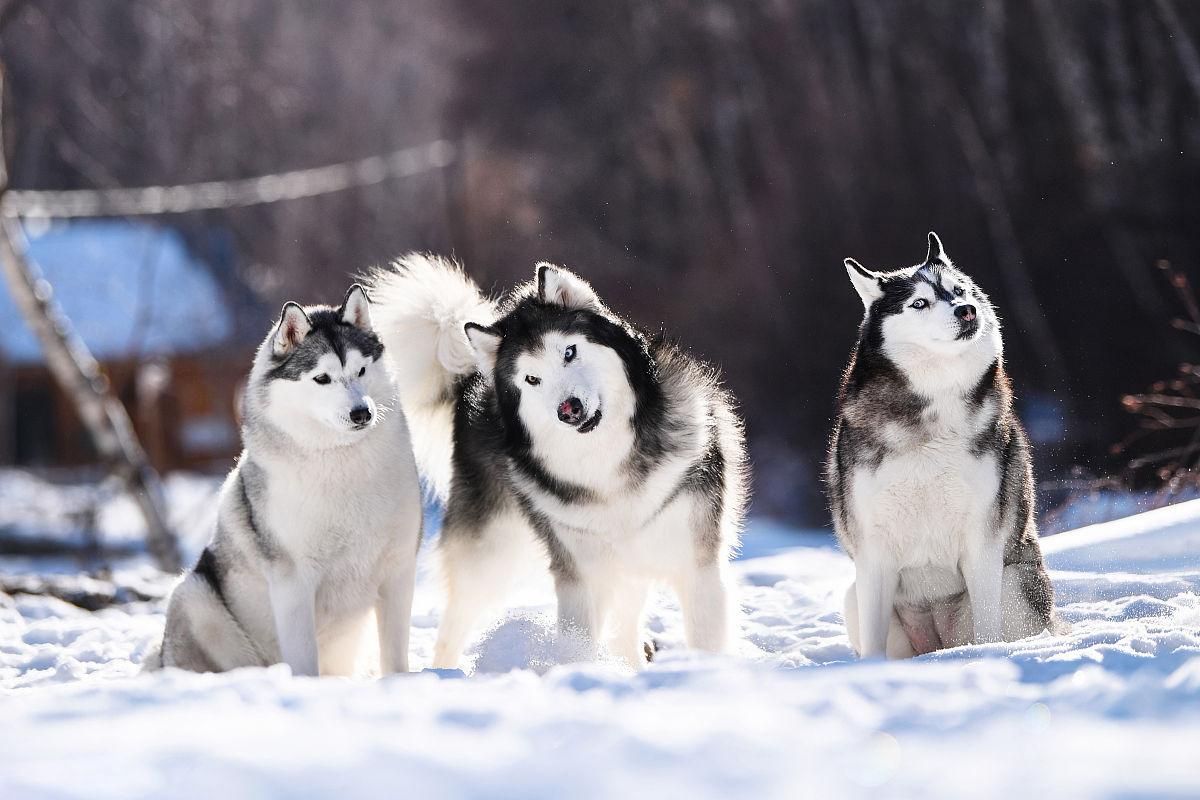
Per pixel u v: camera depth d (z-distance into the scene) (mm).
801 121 33219
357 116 44000
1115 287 24812
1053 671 4578
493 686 4574
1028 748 3082
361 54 44750
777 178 32938
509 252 38125
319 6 46375
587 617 7289
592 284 35656
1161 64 26547
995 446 6750
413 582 7391
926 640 7543
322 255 40875
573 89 39875
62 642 9273
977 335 6574
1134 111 26625
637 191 37219
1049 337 25547
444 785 2766
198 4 43938
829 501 7766
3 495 30484
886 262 29484
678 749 3074
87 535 23438
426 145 42656
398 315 8352
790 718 3500
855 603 7379
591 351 6945
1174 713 3461
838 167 31484
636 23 38562
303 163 43000
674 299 33938
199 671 7352
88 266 39719
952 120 29438
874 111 31484
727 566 7398
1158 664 4512
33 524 26328
